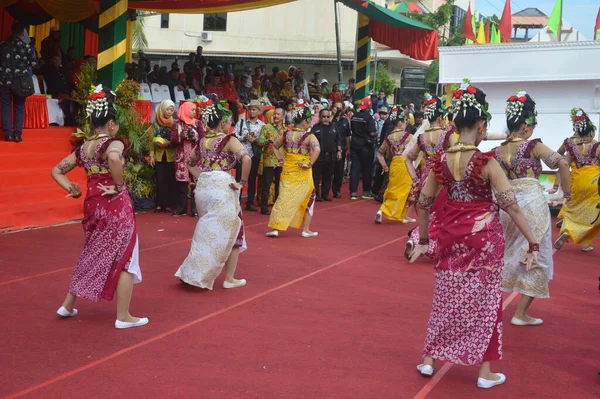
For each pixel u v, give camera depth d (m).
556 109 13.14
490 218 4.83
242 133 12.86
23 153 11.87
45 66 14.34
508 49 13.16
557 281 8.22
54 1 17.53
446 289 4.90
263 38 34.34
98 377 4.80
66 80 14.81
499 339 4.86
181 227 10.86
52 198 11.20
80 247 8.99
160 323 6.05
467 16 18.17
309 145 10.27
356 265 8.65
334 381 4.87
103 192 5.77
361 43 21.28
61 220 10.73
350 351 5.50
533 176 6.41
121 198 5.85
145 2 19.34
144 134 12.44
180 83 18.77
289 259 8.89
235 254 7.31
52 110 13.55
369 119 15.23
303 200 10.34
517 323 6.44
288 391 4.66
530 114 6.41
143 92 15.75
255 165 13.06
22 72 11.66
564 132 13.12
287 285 7.54
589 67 12.62
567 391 4.85
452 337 4.90
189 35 34.62
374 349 5.57
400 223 12.14
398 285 7.69
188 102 11.70
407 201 11.78
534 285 6.32
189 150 11.65
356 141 15.36
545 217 6.34
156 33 34.66
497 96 13.55
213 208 7.02
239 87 20.41
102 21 13.12
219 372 4.96
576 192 9.85
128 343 5.51
